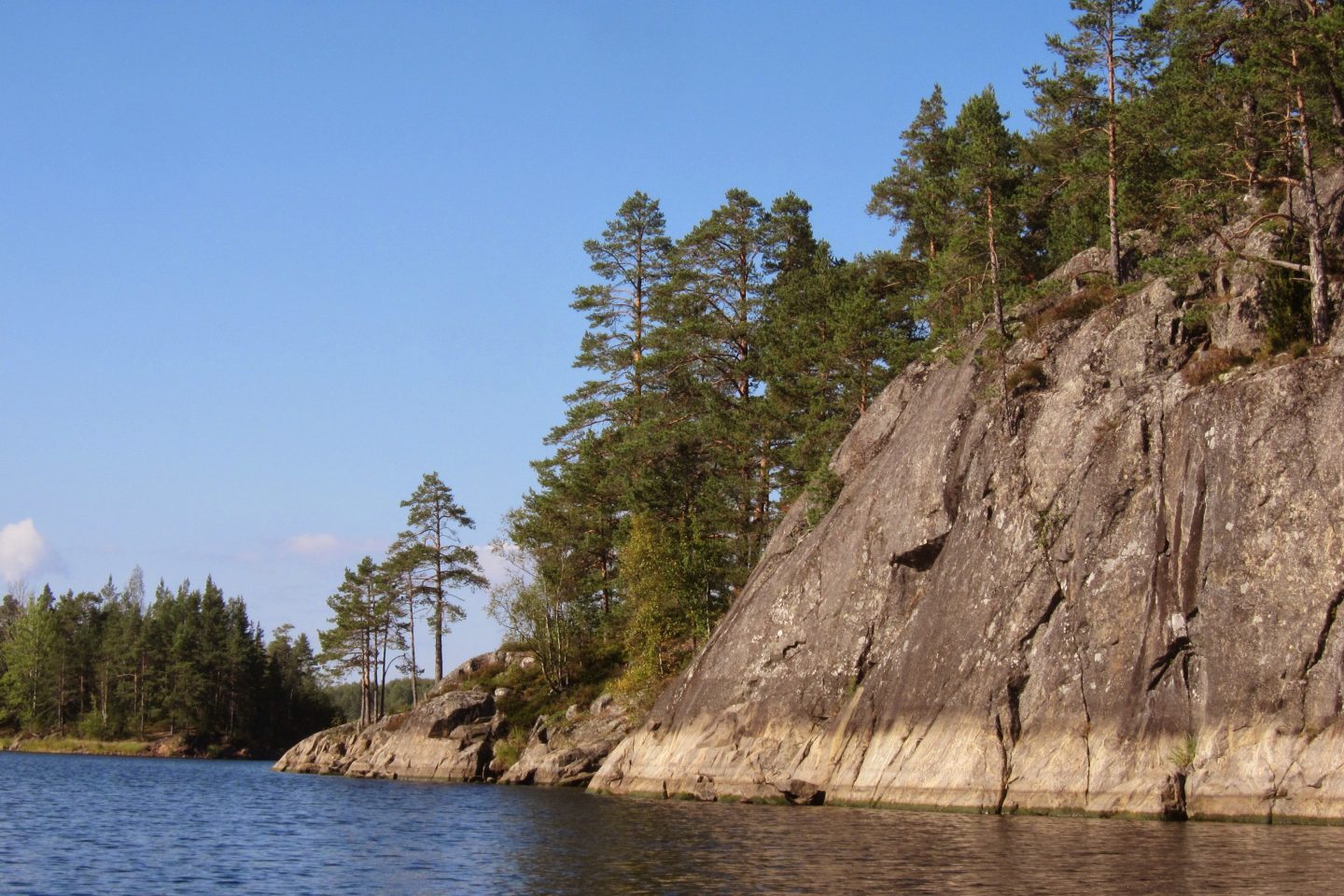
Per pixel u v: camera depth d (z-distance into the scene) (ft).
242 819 150.51
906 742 140.15
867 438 190.39
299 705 546.67
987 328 169.27
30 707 495.82
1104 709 122.52
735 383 252.01
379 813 156.35
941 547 153.28
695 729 176.86
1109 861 83.35
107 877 96.17
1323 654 107.34
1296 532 112.98
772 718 165.27
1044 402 145.48
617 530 249.55
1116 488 131.23
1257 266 133.49
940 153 245.24
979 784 128.06
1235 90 137.39
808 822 122.52
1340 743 103.45
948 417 158.40
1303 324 128.06
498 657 283.59
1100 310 146.82
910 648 146.41
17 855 112.06
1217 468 121.29
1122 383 138.41
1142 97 165.48
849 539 168.14
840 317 222.89
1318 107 149.28
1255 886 70.95
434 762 249.75
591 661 258.37
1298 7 140.56
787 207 260.01
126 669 492.13
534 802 170.30
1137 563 125.80
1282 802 104.99
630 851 101.91
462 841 117.80
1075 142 176.96
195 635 502.38
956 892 72.43
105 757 436.35
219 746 480.23
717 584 228.84
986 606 138.41
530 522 270.67
